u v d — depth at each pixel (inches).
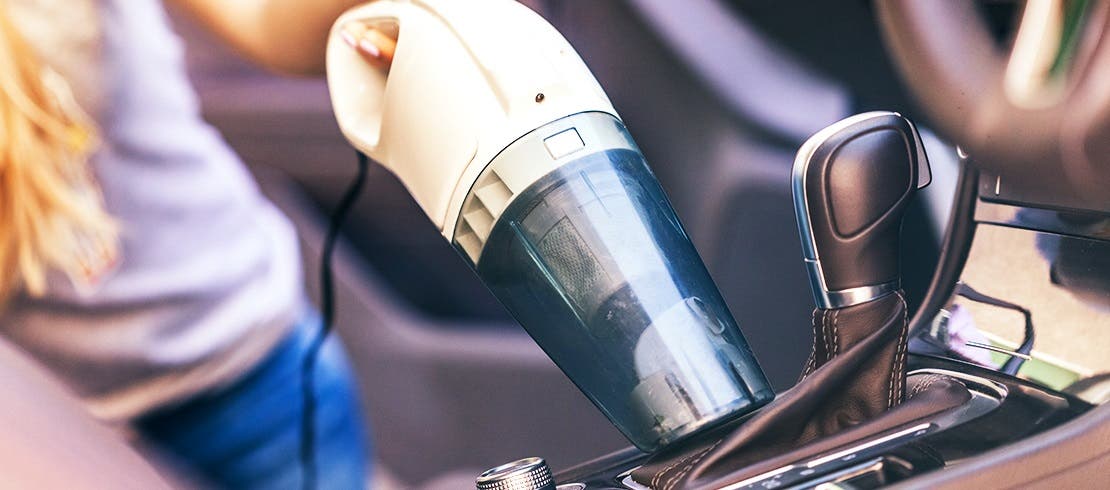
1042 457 15.3
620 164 18.6
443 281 53.2
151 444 39.3
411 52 19.7
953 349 19.8
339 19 22.5
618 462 19.6
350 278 52.9
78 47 35.0
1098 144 11.7
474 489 34.2
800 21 37.1
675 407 17.0
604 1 44.0
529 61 18.7
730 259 43.5
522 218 17.9
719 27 44.4
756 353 43.5
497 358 50.0
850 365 17.4
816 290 18.5
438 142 19.0
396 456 50.8
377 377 51.5
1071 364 17.8
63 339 37.0
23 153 33.9
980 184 20.7
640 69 44.3
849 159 17.6
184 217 39.0
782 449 17.1
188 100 40.9
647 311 17.3
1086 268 18.7
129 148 37.3
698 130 44.1
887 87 36.2
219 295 39.6
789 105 43.9
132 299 37.4
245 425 40.5
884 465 15.8
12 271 35.4
